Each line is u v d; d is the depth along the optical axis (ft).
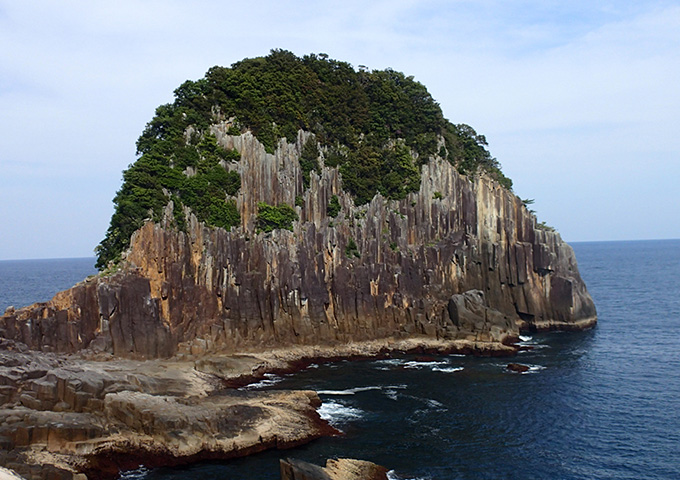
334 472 202.80
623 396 300.40
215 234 390.42
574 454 231.91
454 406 286.25
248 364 337.52
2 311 628.69
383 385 321.32
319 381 328.49
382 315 427.33
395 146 504.43
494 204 492.95
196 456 223.51
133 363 314.35
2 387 226.79
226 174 415.44
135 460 219.41
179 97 450.71
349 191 475.31
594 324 504.43
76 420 222.48
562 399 296.10
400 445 239.30
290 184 438.81
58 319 313.32
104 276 341.41
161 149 405.18
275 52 506.89
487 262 486.79
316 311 407.64
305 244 419.95
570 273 501.97
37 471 193.98
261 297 390.21
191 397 270.46
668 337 449.06
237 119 442.09
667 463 223.30
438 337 414.21
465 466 221.25
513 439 246.27
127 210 367.45
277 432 238.27
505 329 424.46
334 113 499.51
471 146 562.25
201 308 372.17
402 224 469.16
